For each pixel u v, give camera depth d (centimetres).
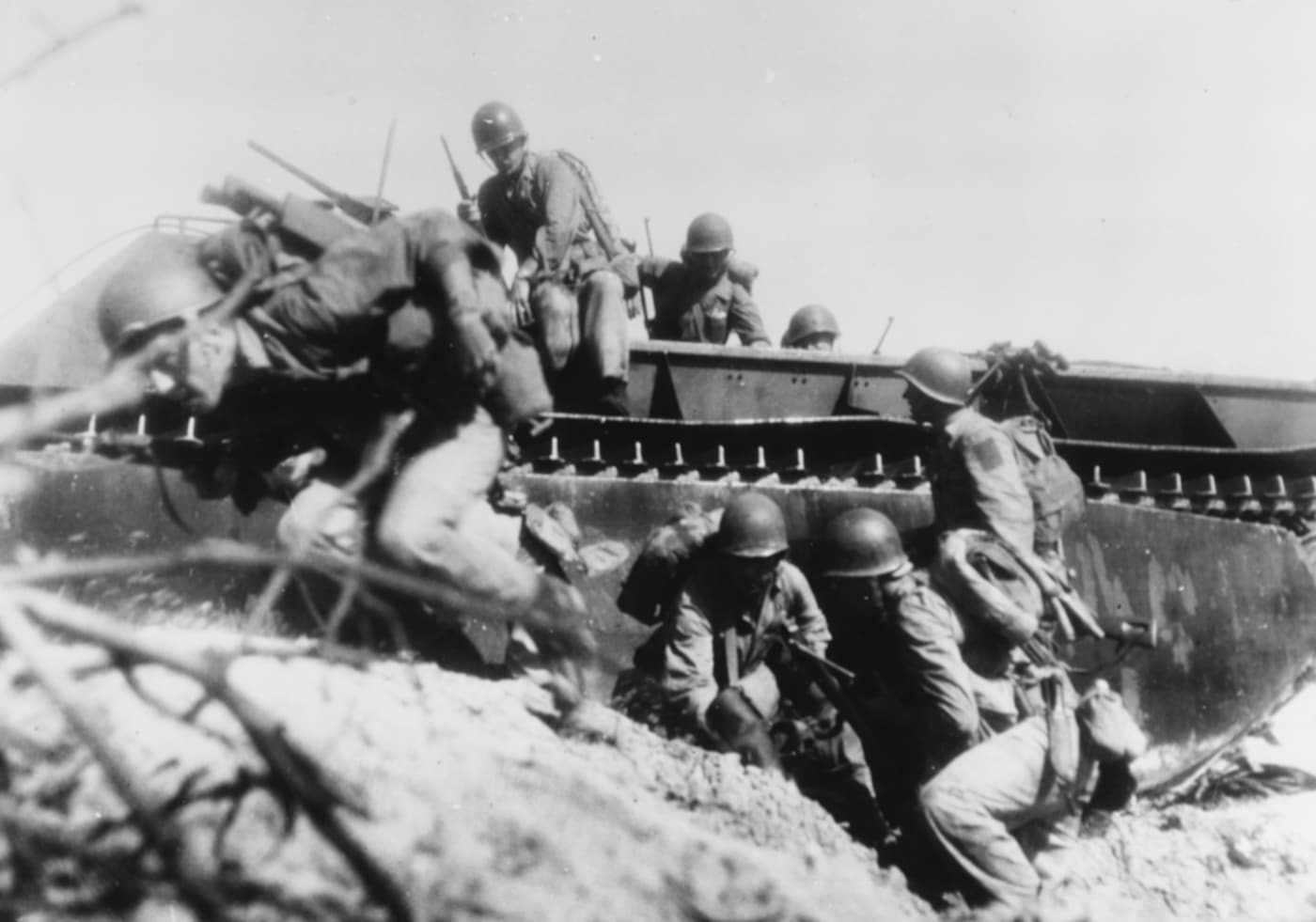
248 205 860
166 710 571
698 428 1102
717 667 1002
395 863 693
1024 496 1046
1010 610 977
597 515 1083
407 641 869
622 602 1037
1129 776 960
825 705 1009
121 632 509
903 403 1182
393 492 842
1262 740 1310
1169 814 1143
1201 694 1185
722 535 999
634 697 1000
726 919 723
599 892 715
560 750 795
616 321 1085
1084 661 1170
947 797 918
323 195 1023
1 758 652
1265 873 1084
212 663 540
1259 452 1208
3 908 638
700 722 964
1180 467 1225
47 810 652
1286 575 1219
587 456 1095
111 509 945
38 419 545
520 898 704
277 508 970
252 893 669
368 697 760
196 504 960
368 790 703
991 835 912
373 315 826
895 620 992
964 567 987
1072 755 937
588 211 1189
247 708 540
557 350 1073
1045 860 961
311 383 835
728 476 1112
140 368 783
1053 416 1216
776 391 1168
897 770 992
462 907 695
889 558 1010
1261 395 1253
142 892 653
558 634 883
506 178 1205
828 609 1052
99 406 798
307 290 820
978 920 894
